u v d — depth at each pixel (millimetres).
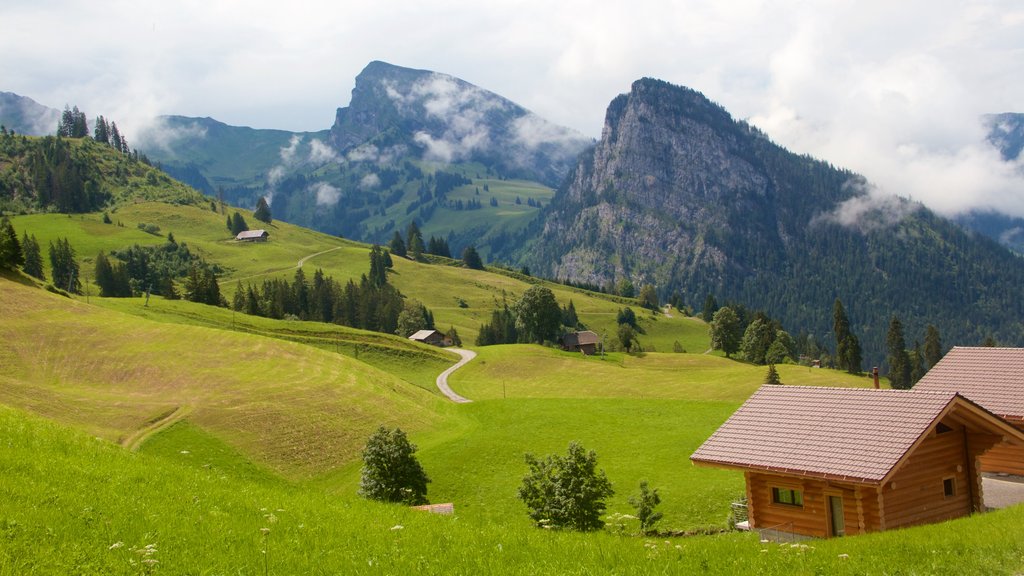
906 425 28656
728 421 33656
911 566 17812
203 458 71562
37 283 141000
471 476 68125
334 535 18922
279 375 103812
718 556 18812
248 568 15633
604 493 44469
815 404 32438
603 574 16516
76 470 22203
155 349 107688
